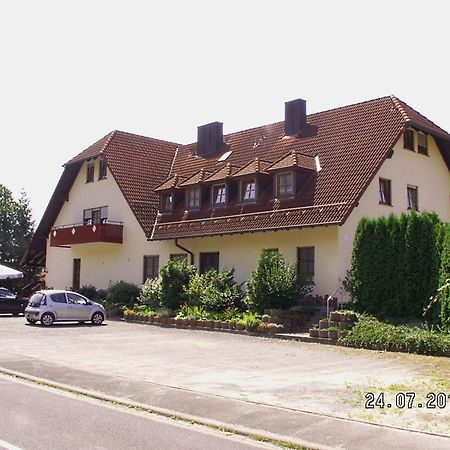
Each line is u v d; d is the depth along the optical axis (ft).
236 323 72.59
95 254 117.39
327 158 86.33
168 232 98.78
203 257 96.78
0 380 41.34
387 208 83.25
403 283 63.82
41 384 40.22
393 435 26.81
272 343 62.75
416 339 54.95
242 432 28.04
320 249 78.59
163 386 38.70
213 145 111.24
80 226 112.37
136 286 103.81
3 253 190.29
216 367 47.26
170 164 119.34
